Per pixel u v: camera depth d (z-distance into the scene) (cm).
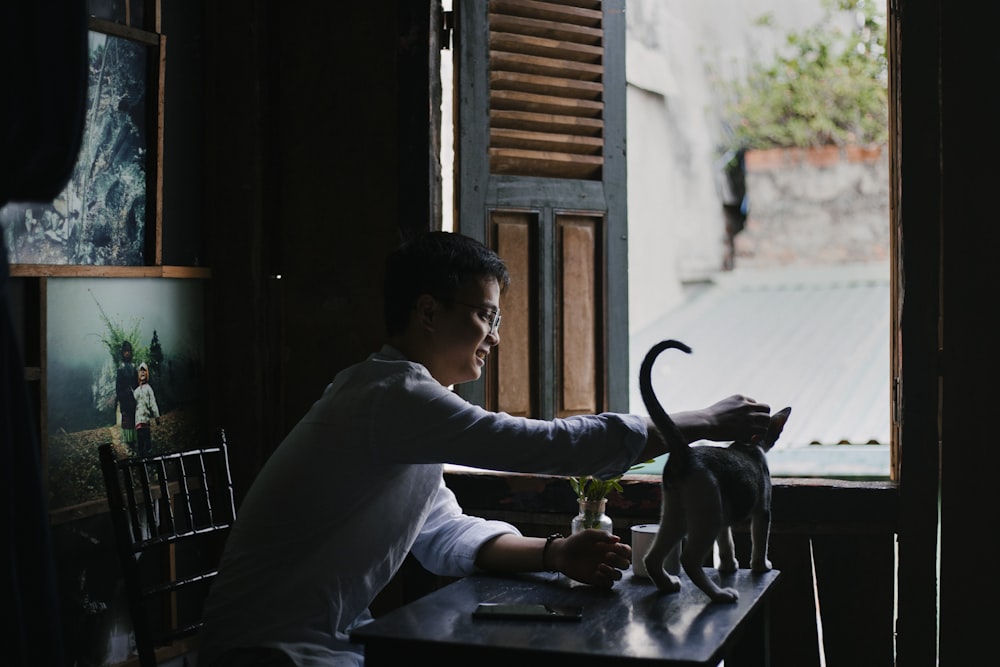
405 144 257
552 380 262
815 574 238
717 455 158
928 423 228
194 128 266
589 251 268
